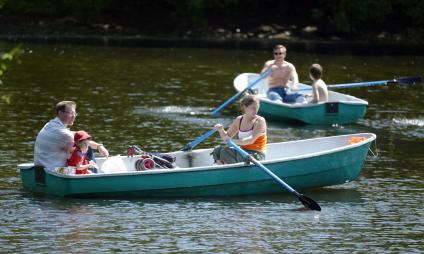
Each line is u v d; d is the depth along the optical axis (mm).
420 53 71812
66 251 20234
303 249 20609
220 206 24516
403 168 29766
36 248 20422
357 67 61250
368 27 82000
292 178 25953
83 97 44969
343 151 26156
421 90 50219
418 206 24703
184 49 71188
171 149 32031
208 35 79938
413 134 36594
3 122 36875
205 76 54781
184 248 20578
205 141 34031
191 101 44625
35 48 68938
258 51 70688
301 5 84625
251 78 46312
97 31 80312
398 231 22234
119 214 23453
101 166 26500
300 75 56312
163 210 23969
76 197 25094
